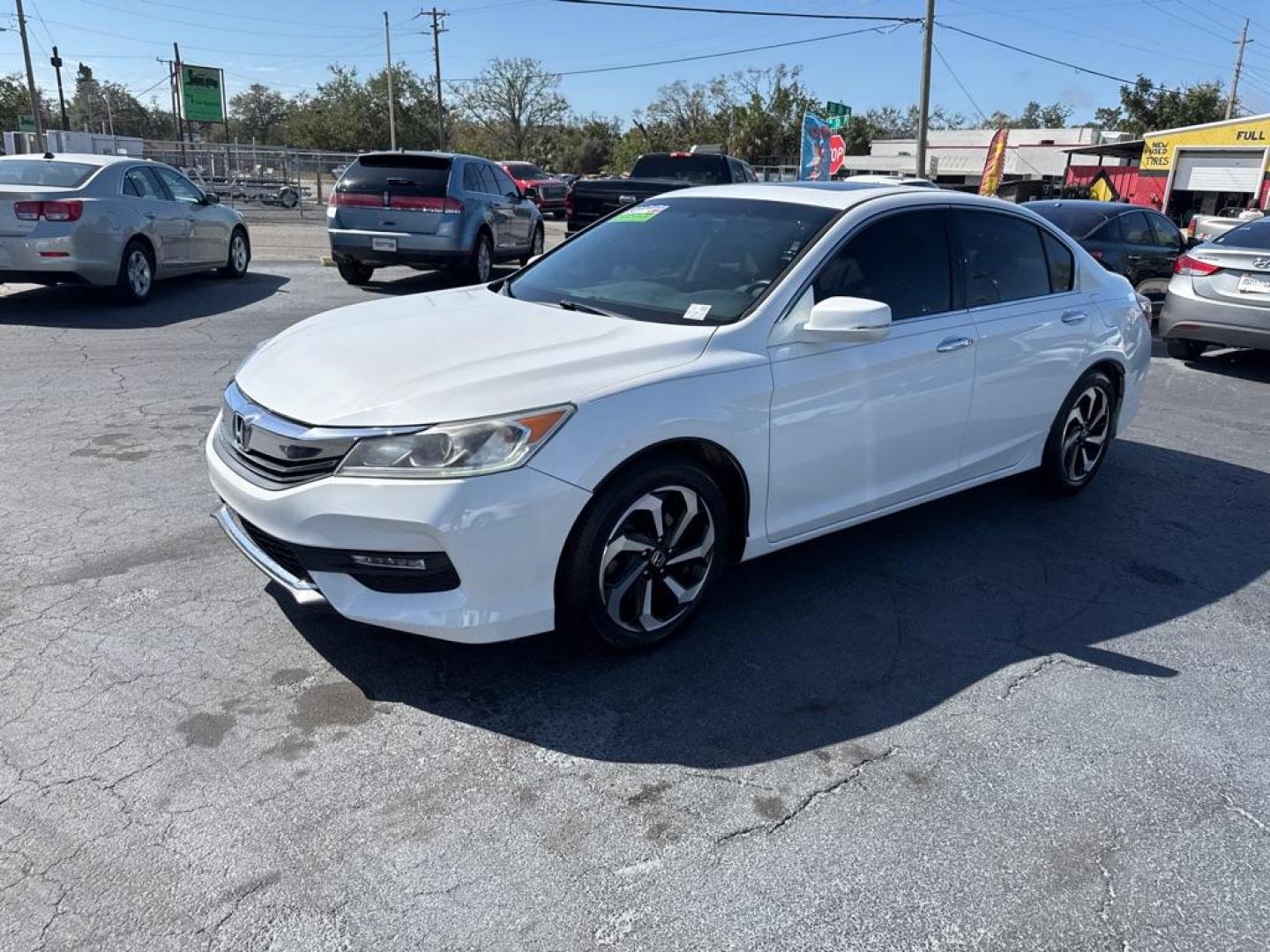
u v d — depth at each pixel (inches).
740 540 149.0
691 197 186.5
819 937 92.4
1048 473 212.4
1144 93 2085.4
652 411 129.7
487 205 522.0
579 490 123.6
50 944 87.9
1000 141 984.3
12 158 402.0
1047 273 201.3
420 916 93.1
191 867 97.7
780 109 2271.2
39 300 420.8
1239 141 1312.7
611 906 95.2
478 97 2972.4
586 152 3046.3
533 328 146.6
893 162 2239.2
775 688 135.3
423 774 113.7
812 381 149.3
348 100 2625.5
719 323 146.7
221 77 2325.3
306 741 118.6
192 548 171.0
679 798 111.4
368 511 117.9
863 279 161.9
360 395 125.6
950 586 171.2
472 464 118.0
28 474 205.6
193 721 121.5
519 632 125.3
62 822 103.1
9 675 129.6
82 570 160.9
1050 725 129.1
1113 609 165.5
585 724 124.8
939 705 132.8
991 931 94.0
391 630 144.6
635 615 138.9
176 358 320.2
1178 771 120.3
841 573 174.6
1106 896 99.2
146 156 1403.8
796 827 107.3
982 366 179.5
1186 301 370.3
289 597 153.8
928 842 105.8
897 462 169.0
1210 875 102.8
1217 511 218.1
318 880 97.0
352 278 522.6
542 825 106.0
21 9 1700.3
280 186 1348.4
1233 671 146.0
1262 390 349.4
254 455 130.1
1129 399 223.9
